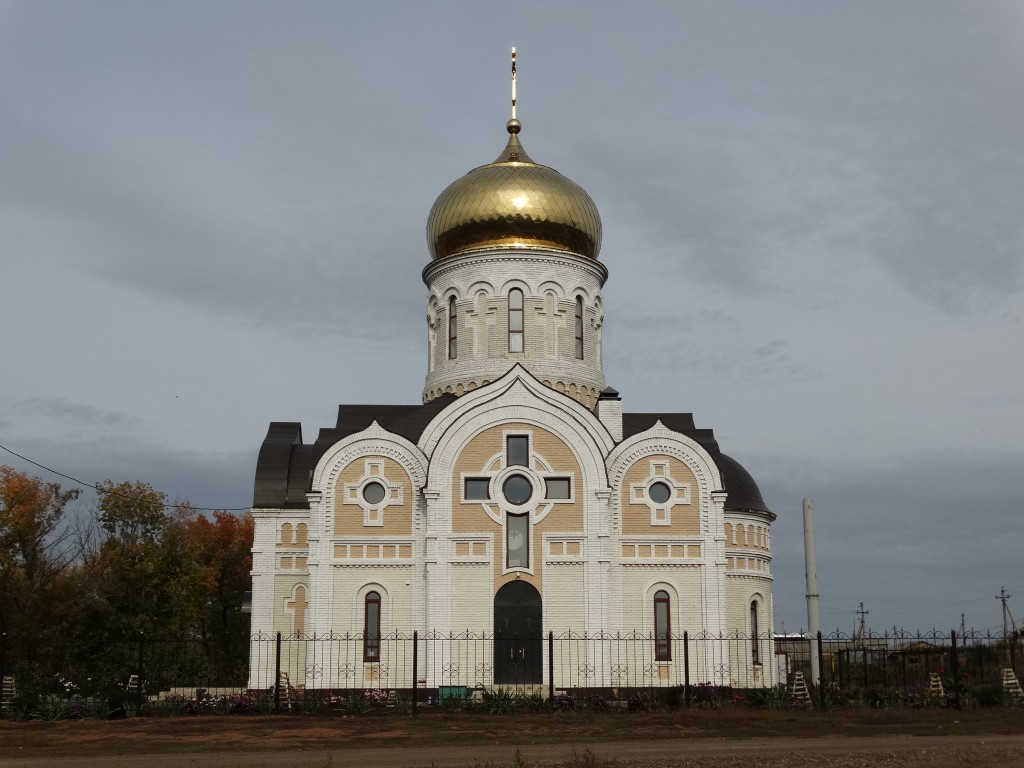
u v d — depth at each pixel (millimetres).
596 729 33844
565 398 49656
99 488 74000
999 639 48062
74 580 60625
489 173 56906
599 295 57781
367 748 29391
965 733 31688
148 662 60094
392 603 48438
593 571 47906
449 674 46969
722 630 48469
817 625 44812
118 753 28594
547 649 47375
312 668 47531
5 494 66562
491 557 48062
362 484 49312
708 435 56219
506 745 29922
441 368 55906
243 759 27016
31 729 34562
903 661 44281
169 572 72625
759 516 54875
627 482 49781
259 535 52938
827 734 32031
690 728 33969
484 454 49125
